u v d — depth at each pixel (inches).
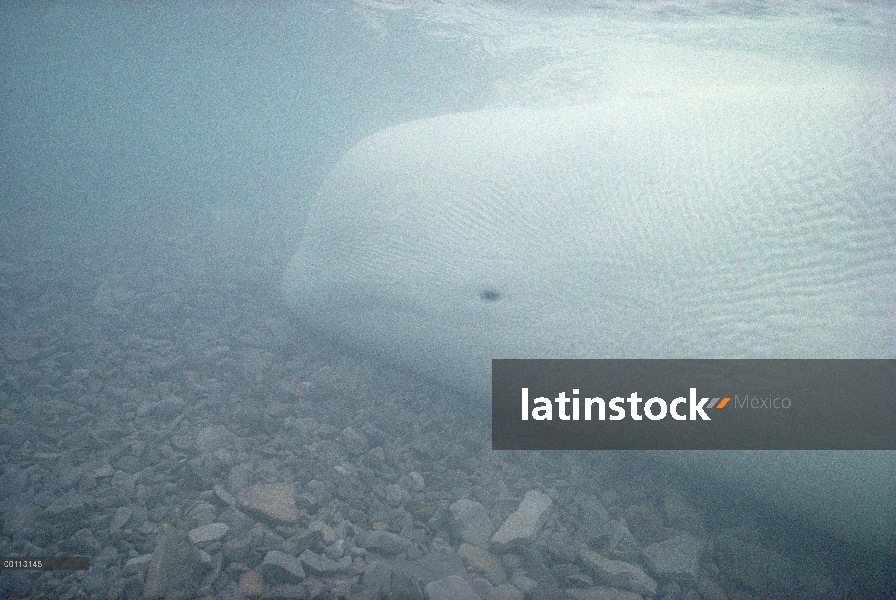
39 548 95.7
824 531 99.2
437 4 378.6
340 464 117.6
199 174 309.1
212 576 89.7
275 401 136.8
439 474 116.6
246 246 231.3
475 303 126.0
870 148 90.0
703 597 92.9
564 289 115.2
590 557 96.7
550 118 142.3
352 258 150.9
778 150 98.0
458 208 133.9
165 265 211.0
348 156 175.3
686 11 345.1
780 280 92.4
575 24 375.2
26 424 124.7
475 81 352.8
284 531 98.7
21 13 474.0
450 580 89.5
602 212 113.7
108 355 152.9
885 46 340.5
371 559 95.8
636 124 121.0
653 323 104.0
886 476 86.7
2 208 254.5
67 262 207.0
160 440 123.0
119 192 287.1
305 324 170.4
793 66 362.0
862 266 86.8
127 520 100.9
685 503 110.0
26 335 157.8
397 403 138.5
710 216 100.4
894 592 92.9
